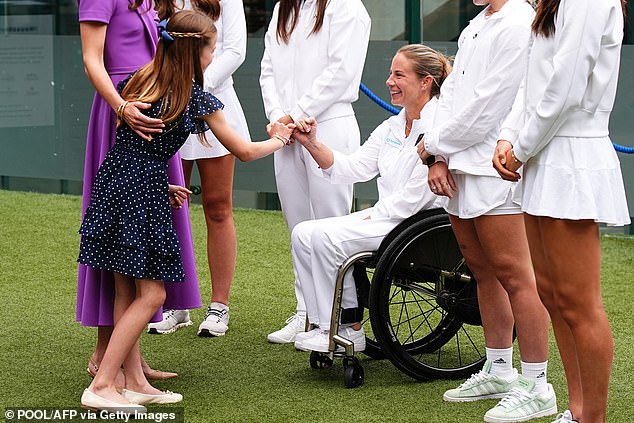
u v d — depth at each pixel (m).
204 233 9.14
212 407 4.79
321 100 5.62
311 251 5.07
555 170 3.89
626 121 9.02
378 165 5.45
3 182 11.40
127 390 4.85
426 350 5.55
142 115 4.55
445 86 4.82
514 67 4.48
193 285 5.28
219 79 6.02
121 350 4.68
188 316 6.34
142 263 4.57
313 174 5.77
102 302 5.00
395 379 5.21
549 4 3.91
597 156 3.88
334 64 5.64
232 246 6.17
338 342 5.05
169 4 5.24
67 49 10.91
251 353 5.72
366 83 9.55
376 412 4.70
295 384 5.14
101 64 4.84
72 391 5.02
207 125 4.91
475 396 4.86
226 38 6.05
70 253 8.30
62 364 5.48
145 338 6.05
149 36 5.03
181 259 4.97
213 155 6.00
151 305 4.71
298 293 5.96
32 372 5.34
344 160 5.50
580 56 3.75
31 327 6.21
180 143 4.69
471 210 4.59
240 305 6.79
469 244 4.78
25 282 7.36
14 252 8.30
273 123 5.33
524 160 3.95
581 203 3.84
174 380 5.23
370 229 5.07
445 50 9.38
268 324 6.34
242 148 4.93
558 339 4.24
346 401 4.86
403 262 4.95
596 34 3.75
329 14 5.66
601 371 3.98
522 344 4.69
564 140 3.88
